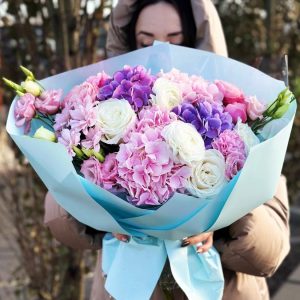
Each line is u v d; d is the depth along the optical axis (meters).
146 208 1.44
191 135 1.39
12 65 2.77
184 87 1.55
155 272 1.57
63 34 2.54
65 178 1.40
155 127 1.43
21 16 2.66
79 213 1.51
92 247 1.84
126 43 2.09
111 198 1.41
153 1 1.98
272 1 4.15
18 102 1.62
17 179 2.93
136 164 1.38
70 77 1.78
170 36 1.98
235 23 4.47
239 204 1.43
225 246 1.68
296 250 4.79
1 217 3.41
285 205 1.84
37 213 2.89
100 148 1.47
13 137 1.45
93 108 1.48
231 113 1.55
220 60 1.75
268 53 4.14
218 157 1.41
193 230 1.45
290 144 4.64
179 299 1.72
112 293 1.58
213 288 1.63
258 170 1.38
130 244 1.60
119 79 1.57
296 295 3.61
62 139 1.48
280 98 1.50
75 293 2.88
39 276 2.96
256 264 1.70
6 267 4.05
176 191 1.41
